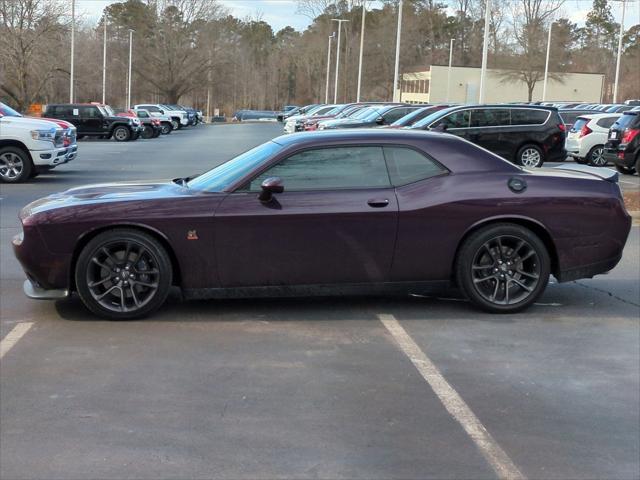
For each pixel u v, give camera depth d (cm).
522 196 678
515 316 695
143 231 648
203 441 435
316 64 9544
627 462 419
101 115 3822
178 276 666
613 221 695
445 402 496
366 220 658
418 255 673
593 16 9494
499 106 1994
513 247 691
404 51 8631
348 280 670
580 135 2280
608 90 8988
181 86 8944
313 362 567
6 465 405
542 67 6044
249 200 652
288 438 440
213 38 8919
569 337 639
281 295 668
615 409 491
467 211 671
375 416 473
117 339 613
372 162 675
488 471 405
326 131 702
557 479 399
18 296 743
